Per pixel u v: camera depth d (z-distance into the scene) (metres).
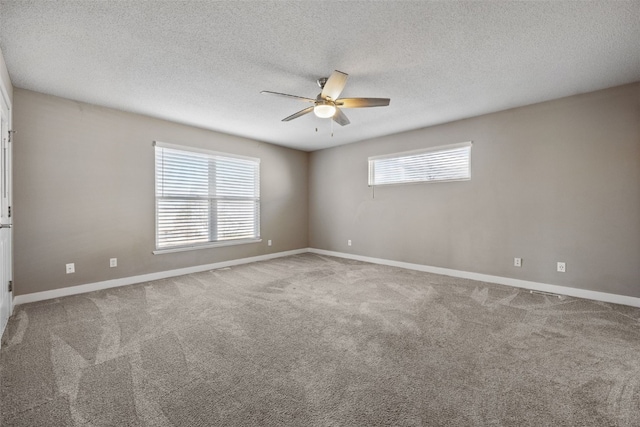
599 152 3.08
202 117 3.95
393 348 2.07
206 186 4.59
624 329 2.37
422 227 4.52
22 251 2.97
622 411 1.43
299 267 4.77
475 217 3.96
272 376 1.74
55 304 2.97
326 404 1.49
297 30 2.05
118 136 3.64
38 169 3.07
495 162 3.77
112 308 2.86
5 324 2.44
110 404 1.48
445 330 2.36
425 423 1.36
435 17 1.91
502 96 3.25
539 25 2.00
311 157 6.27
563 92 3.15
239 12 1.85
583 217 3.18
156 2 1.75
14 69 2.58
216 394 1.57
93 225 3.45
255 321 2.55
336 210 5.79
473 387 1.63
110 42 2.18
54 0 1.71
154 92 3.12
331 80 2.36
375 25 1.99
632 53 2.35
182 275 4.21
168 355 1.97
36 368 1.81
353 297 3.21
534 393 1.57
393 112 3.77
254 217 5.31
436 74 2.72
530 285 3.53
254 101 3.37
